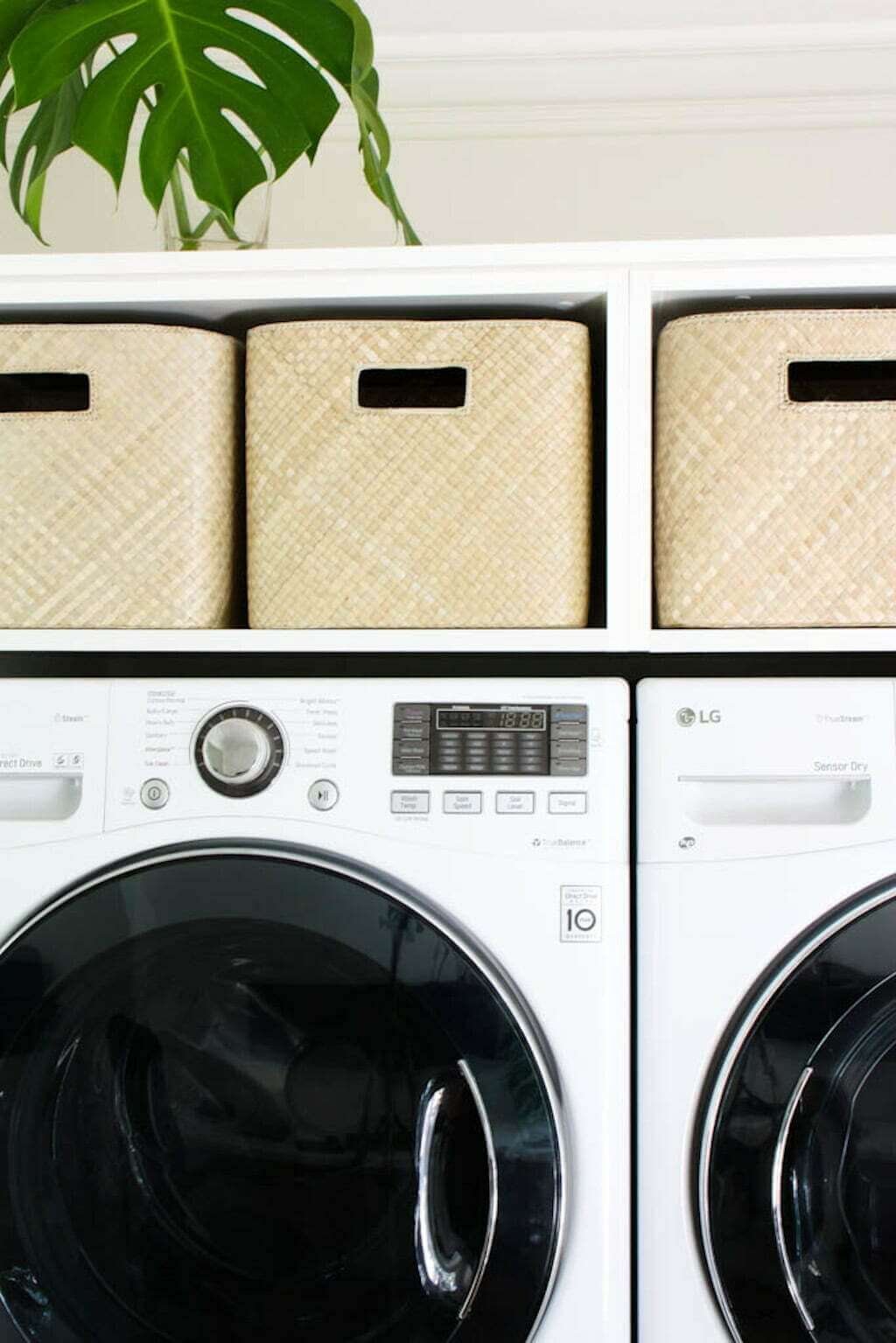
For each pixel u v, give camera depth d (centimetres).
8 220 185
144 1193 107
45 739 110
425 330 116
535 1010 104
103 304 119
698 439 113
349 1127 105
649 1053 103
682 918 104
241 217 132
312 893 105
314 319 124
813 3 170
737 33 173
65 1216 106
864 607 111
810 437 112
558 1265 101
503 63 177
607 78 177
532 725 107
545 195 181
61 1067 107
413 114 181
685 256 113
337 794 107
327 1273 104
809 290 114
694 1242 102
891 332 111
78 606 116
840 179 178
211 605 118
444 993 103
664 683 107
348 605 116
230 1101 107
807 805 107
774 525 112
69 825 108
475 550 115
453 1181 103
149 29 117
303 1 117
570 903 105
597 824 105
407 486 115
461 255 114
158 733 109
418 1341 102
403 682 108
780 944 103
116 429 117
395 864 106
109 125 122
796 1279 100
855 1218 101
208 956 107
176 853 107
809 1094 101
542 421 114
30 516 117
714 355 113
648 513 114
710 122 179
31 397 133
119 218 184
